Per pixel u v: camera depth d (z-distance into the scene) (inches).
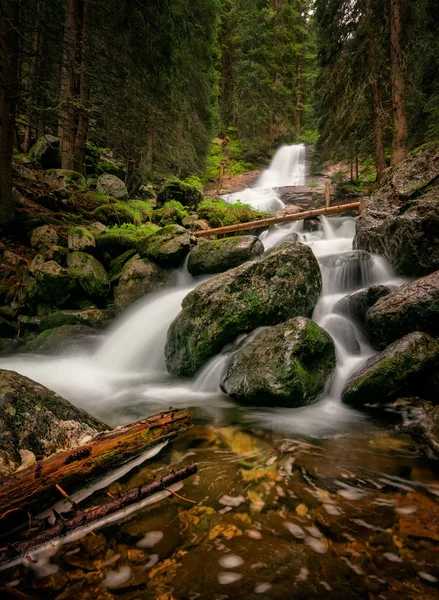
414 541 72.0
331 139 669.3
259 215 544.4
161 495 88.3
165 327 248.1
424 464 105.7
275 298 198.8
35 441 99.7
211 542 72.2
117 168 619.5
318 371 160.7
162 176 672.4
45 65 480.4
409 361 148.9
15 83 308.2
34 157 502.0
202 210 518.6
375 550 69.6
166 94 496.4
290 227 577.6
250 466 104.0
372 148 631.8
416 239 235.0
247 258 287.1
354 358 193.8
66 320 286.7
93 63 419.2
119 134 443.8
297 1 1505.9
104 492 91.0
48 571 65.0
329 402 159.8
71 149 493.0
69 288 297.9
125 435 107.4
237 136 1417.3
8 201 323.6
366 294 212.2
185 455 111.1
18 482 79.8
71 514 79.4
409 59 498.6
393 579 62.5
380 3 541.6
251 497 88.0
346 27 575.2
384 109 578.2
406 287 186.7
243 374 163.0
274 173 1232.2
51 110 374.3
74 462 90.5
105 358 249.1
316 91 713.6
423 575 63.2
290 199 848.3
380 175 551.5
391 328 181.3
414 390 154.5
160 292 305.3
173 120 541.3
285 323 172.9
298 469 102.4
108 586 61.6
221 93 1425.9
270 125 1385.3
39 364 234.8
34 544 70.0
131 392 182.9
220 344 195.2
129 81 422.6
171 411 127.7
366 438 124.6
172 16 459.8
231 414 147.7
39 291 289.3
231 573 64.1
